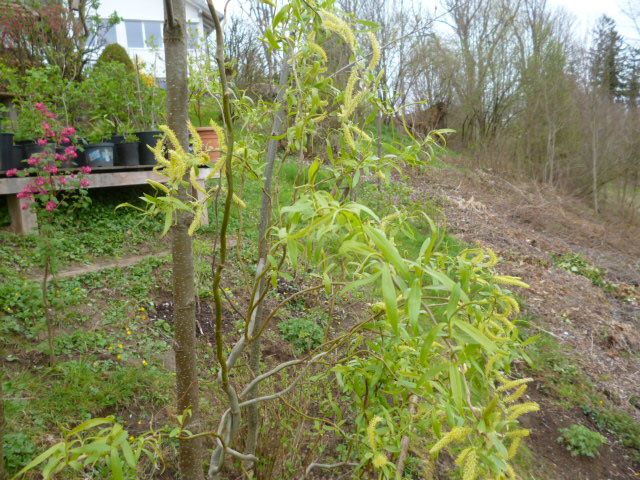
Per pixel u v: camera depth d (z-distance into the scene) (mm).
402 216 1494
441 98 17062
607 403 4617
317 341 3688
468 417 982
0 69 6344
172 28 1317
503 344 1273
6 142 4949
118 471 889
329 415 2518
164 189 1130
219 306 1146
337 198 1537
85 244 4848
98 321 3578
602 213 13016
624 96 13781
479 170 13656
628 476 3779
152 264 4602
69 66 8547
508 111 16094
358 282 841
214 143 3875
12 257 4230
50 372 2887
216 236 1525
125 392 2867
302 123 1327
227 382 1345
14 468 2205
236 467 2477
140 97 6652
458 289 822
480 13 16000
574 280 7637
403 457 1828
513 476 1013
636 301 7395
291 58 1405
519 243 8805
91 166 5523
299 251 907
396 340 1336
